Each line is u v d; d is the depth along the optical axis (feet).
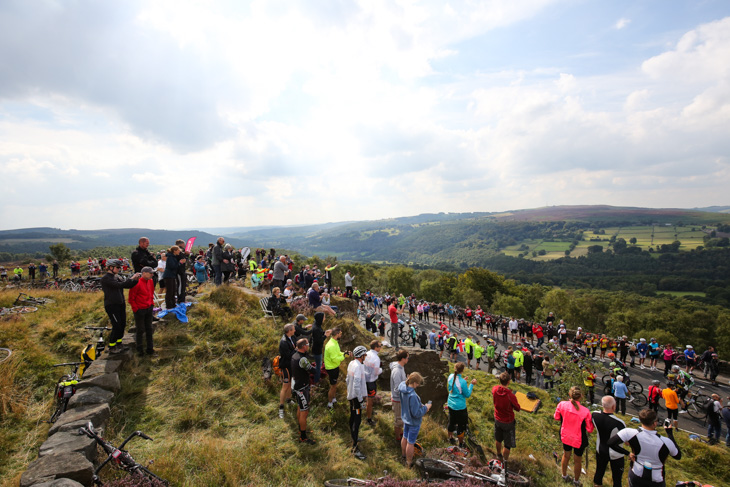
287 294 45.34
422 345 68.23
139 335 25.91
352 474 19.40
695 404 46.93
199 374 25.39
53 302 38.65
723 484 32.30
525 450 28.19
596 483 20.20
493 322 87.45
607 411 20.36
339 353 25.40
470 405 40.86
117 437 18.44
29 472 13.66
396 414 23.12
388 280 336.29
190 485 16.15
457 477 19.92
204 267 51.42
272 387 26.27
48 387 22.16
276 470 18.51
